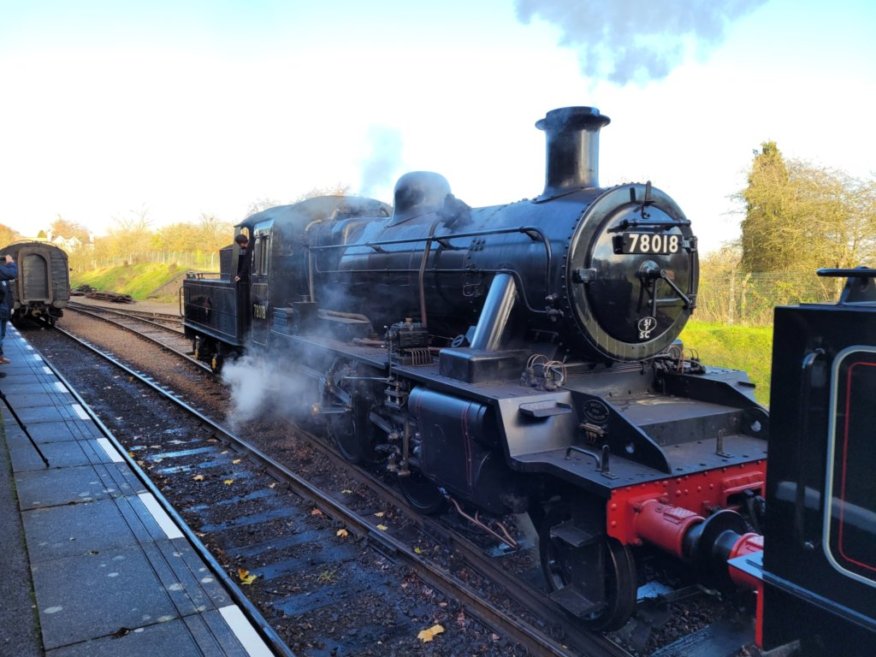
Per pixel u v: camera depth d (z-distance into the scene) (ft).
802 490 7.38
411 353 18.48
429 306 20.52
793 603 7.68
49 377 35.40
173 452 24.29
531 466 12.75
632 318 15.01
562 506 13.38
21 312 67.82
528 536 16.76
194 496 19.76
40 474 18.81
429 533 16.89
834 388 6.95
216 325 38.11
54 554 13.57
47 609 11.39
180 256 140.67
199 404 32.32
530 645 11.75
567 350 15.56
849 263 41.34
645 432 13.16
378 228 24.82
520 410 13.38
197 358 44.14
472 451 14.33
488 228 17.70
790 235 42.91
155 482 20.90
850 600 6.95
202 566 13.17
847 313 6.79
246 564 15.42
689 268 16.28
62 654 10.10
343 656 11.75
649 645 12.07
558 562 13.34
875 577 6.67
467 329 19.71
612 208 14.90
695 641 12.14
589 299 14.58
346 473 21.94
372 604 13.51
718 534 10.50
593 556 11.99
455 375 15.60
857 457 6.78
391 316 23.81
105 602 11.67
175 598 11.85
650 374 16.58
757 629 8.21
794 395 7.42
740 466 12.71
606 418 13.16
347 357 21.85
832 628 7.23
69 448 21.54
